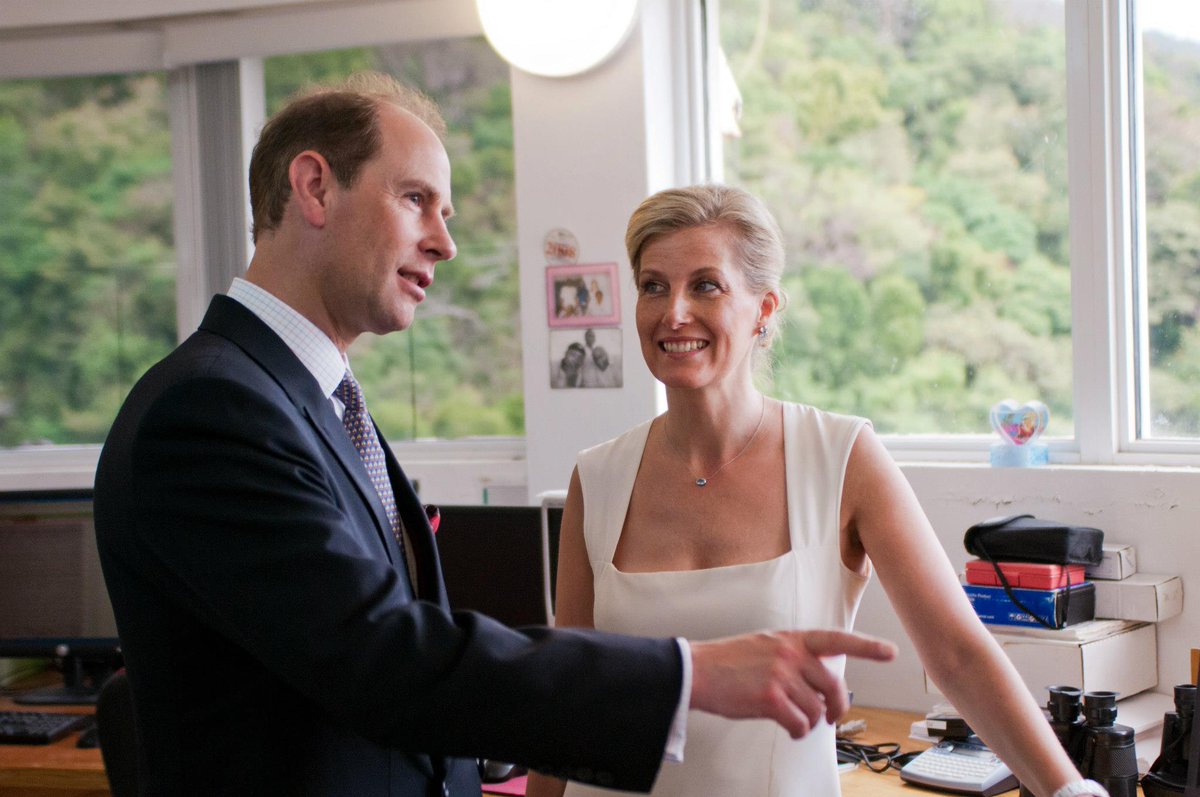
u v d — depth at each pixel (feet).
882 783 7.11
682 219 5.36
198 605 3.52
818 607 5.28
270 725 3.68
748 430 5.61
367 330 4.37
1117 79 8.77
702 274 5.32
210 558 3.43
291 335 4.14
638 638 3.41
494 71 11.94
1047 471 8.50
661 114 10.80
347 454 4.03
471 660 3.28
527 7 10.35
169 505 3.50
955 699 4.98
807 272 10.53
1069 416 9.22
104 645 9.86
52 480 12.31
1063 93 9.20
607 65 10.59
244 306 4.11
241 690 3.69
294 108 4.24
